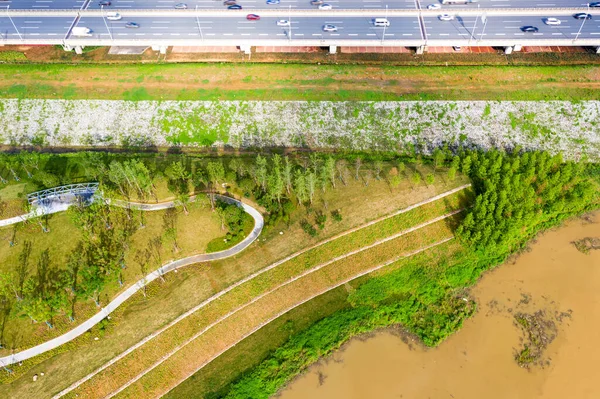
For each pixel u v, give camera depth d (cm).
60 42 11669
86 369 7319
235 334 8050
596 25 11912
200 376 7669
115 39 11694
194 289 8206
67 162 10038
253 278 8412
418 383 7581
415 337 8062
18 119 11025
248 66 11644
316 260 8706
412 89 11238
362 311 8338
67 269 8100
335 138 10794
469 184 9581
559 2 12594
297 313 8319
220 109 11081
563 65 11544
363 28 11969
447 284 8644
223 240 8712
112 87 11344
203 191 9506
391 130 10862
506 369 7706
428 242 9062
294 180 9506
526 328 8150
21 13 12406
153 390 7462
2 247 8344
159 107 11119
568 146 10606
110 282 8088
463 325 8181
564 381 7575
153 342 7700
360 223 9006
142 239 8644
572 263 8956
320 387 7562
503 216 8931
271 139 10800
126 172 8762
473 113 10962
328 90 11250
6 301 7719
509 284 8688
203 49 12006
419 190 9469
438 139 10744
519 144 10644
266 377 7638
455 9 12338
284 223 8994
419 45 11531
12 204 9000
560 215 9550
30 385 7106
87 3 12900
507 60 11669
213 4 12750
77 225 8481
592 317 8275
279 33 11831
